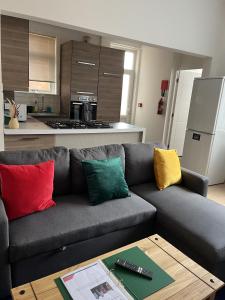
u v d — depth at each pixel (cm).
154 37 349
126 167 263
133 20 325
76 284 123
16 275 160
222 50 435
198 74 543
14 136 290
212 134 391
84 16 291
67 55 448
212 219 200
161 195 243
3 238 147
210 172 411
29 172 188
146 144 286
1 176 180
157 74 574
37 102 484
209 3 391
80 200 216
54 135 313
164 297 119
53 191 218
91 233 181
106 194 215
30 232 162
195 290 125
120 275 131
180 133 571
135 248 154
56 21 277
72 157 230
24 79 375
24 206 179
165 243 162
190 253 189
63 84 478
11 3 250
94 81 465
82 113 460
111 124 394
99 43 523
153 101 592
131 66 621
